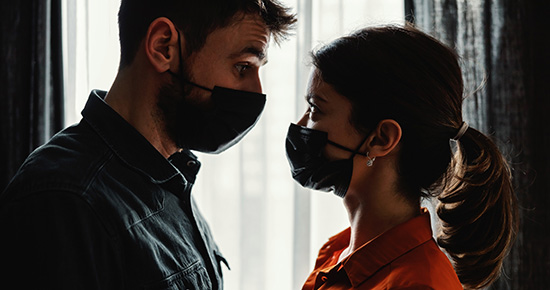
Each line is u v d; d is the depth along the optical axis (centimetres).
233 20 115
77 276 97
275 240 234
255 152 233
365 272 110
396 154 112
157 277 108
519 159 212
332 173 116
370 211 116
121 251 105
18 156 225
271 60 230
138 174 114
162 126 118
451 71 112
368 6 227
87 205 101
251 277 235
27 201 99
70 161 105
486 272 117
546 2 212
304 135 117
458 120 114
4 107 224
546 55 212
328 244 134
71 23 233
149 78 115
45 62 222
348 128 113
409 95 108
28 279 96
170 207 120
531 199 212
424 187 114
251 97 119
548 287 210
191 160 132
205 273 119
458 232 117
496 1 212
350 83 110
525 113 211
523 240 211
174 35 113
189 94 116
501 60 212
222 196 236
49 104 225
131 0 117
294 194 223
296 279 223
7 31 223
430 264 105
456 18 212
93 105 116
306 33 221
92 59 234
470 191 114
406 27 115
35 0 221
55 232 97
